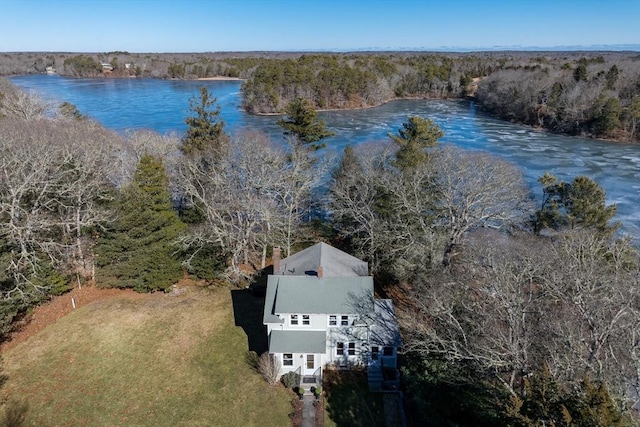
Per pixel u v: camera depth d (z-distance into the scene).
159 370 30.50
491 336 24.44
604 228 39.38
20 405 27.16
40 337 33.25
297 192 44.16
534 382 18.84
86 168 43.03
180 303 38.25
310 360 29.94
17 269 32.94
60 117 68.12
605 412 14.81
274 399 28.33
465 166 42.16
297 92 132.12
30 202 39.34
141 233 38.56
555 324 24.06
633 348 19.39
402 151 46.38
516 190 45.03
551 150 87.12
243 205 41.44
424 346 27.83
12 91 83.12
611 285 24.42
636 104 95.75
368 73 145.25
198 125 57.78
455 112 134.50
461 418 23.91
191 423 26.58
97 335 33.69
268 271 43.44
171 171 53.16
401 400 28.03
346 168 48.53
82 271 41.75
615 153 85.31
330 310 29.34
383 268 41.81
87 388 28.75
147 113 110.19
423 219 39.53
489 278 26.30
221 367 30.97
